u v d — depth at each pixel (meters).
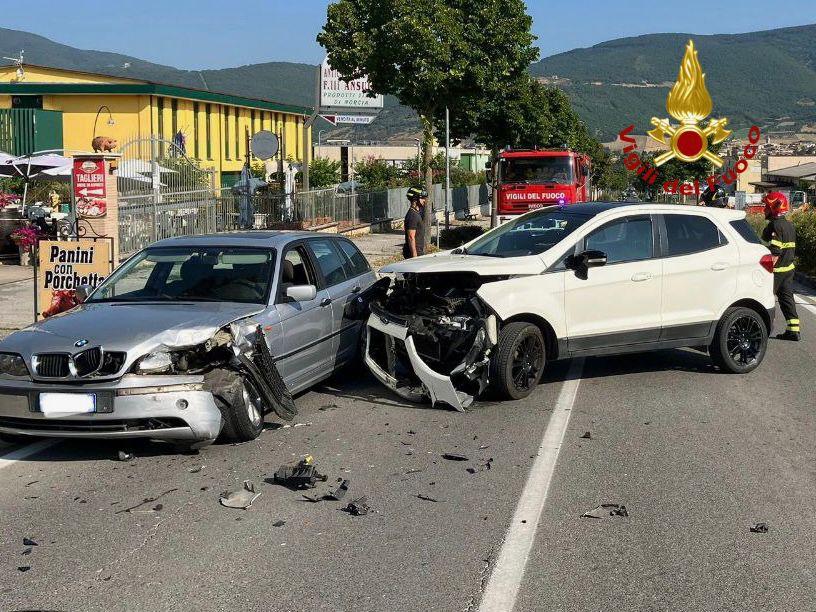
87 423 6.30
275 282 7.79
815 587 4.41
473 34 26.89
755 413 7.93
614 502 5.61
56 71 38.78
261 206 24.84
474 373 8.06
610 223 9.02
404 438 7.10
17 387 6.34
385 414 7.89
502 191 28.62
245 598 4.27
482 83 27.08
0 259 19.64
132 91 36.78
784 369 9.93
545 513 5.42
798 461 6.48
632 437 7.13
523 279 8.30
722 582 4.46
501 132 38.69
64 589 4.38
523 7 27.52
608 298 8.78
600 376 9.52
